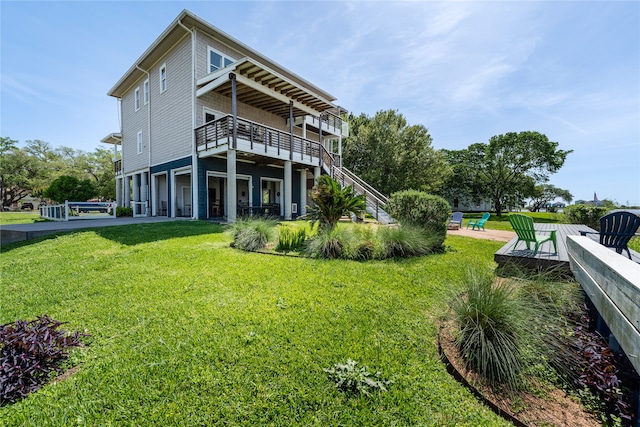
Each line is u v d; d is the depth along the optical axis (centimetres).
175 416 173
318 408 178
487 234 977
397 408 178
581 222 1138
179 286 393
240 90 1247
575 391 195
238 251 596
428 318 297
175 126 1336
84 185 1605
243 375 207
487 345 218
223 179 1666
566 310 285
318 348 239
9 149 3088
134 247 629
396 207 718
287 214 1311
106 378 209
